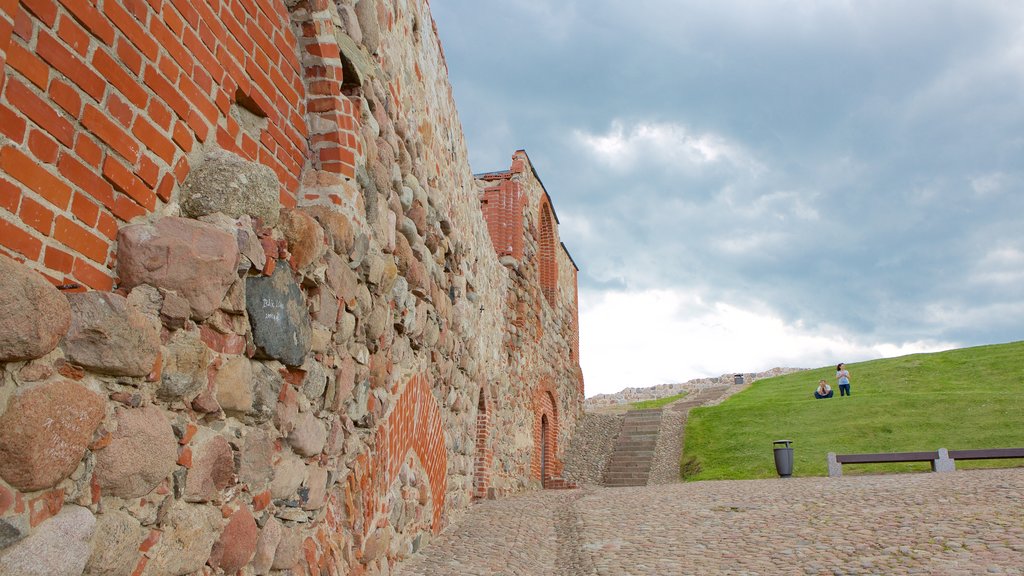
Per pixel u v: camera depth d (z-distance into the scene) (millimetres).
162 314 2471
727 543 6164
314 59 4094
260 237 3107
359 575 4461
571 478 17391
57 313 1935
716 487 10000
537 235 16328
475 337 8969
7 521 1805
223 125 3184
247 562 3055
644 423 21078
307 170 4059
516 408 13227
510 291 13555
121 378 2266
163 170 2648
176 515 2545
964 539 5645
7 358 1802
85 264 2219
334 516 4102
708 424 20016
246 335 3029
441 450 6992
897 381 25031
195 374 2621
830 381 27500
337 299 3963
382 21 5090
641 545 6258
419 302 5980
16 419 1825
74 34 2178
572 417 19984
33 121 2006
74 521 2033
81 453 2053
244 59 3373
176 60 2752
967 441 15000
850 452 15289
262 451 3156
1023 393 17875
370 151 4637
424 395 6277
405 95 5695
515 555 6059
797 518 6977
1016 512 6426
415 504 5910
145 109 2539
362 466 4570
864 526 6379
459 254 7785
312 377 3656
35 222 2012
